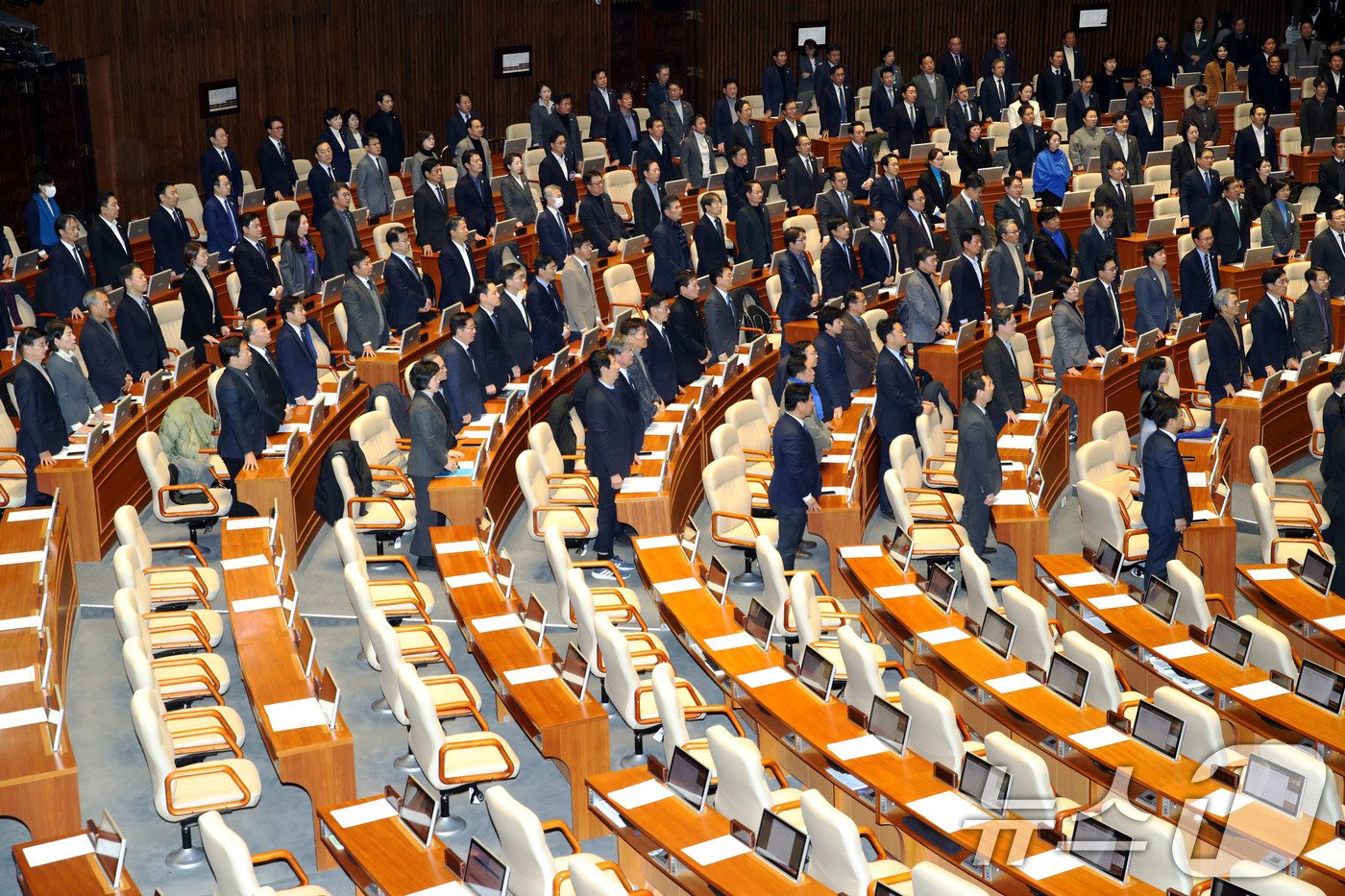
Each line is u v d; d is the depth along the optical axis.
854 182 20.56
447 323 16.12
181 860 9.07
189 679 9.78
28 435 12.38
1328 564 11.68
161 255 16.38
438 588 12.45
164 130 19.84
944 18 28.53
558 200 17.52
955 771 8.80
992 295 17.03
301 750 8.98
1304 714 9.73
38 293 15.22
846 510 12.69
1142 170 21.75
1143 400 11.91
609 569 12.80
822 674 9.66
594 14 25.66
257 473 12.65
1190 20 30.06
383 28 22.73
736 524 12.52
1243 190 20.12
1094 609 11.26
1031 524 12.61
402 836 8.38
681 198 20.77
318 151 18.38
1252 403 15.21
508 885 8.06
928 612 11.05
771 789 10.16
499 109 24.69
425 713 9.07
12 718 9.12
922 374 15.05
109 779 9.98
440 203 17.83
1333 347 17.61
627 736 10.75
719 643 10.40
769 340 16.91
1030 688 9.95
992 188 21.27
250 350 12.83
